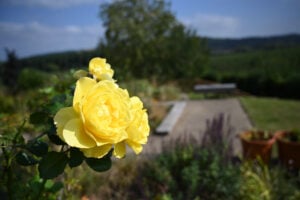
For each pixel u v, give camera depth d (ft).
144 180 13.08
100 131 2.79
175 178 13.38
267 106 35.65
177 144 15.06
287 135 17.76
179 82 68.90
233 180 12.39
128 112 2.97
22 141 4.10
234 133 23.18
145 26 59.88
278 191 13.02
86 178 11.93
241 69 103.65
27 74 45.96
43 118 3.60
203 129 27.66
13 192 4.33
